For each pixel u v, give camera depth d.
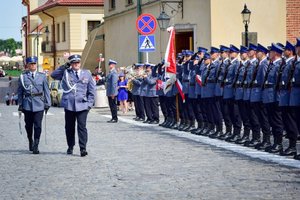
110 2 47.03
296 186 11.38
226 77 18.77
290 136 15.52
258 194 10.70
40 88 16.95
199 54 20.78
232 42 30.97
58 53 71.50
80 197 10.69
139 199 10.45
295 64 15.34
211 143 18.42
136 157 15.55
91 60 52.06
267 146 16.58
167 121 24.02
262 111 16.86
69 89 16.25
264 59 17.03
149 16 27.23
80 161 15.09
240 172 13.01
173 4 33.28
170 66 22.53
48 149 17.70
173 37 22.61
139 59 33.22
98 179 12.48
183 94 21.77
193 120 22.05
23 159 15.66
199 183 11.84
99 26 50.88
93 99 16.39
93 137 20.66
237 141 18.27
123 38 43.91
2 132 23.33
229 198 10.41
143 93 26.28
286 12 31.12
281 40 31.11
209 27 31.05
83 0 67.56
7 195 10.98
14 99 70.81
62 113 34.78
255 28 30.98
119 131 22.73
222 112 19.22
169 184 11.80
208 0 31.08
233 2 30.89
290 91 15.38
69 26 67.69
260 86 17.00
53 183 12.12
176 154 15.98
